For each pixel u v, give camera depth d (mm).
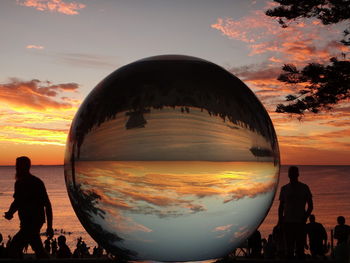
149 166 1411
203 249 1457
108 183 1447
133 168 1419
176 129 1422
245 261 1620
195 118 1437
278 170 1657
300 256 6383
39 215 4949
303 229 6363
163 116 1429
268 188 1564
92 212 1500
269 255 7719
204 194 1414
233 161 1456
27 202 4922
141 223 1420
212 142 1435
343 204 128000
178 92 1452
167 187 1401
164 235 1419
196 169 1413
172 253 1449
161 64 1530
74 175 1547
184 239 1424
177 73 1493
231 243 1510
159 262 1477
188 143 1418
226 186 1439
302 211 6371
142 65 1546
